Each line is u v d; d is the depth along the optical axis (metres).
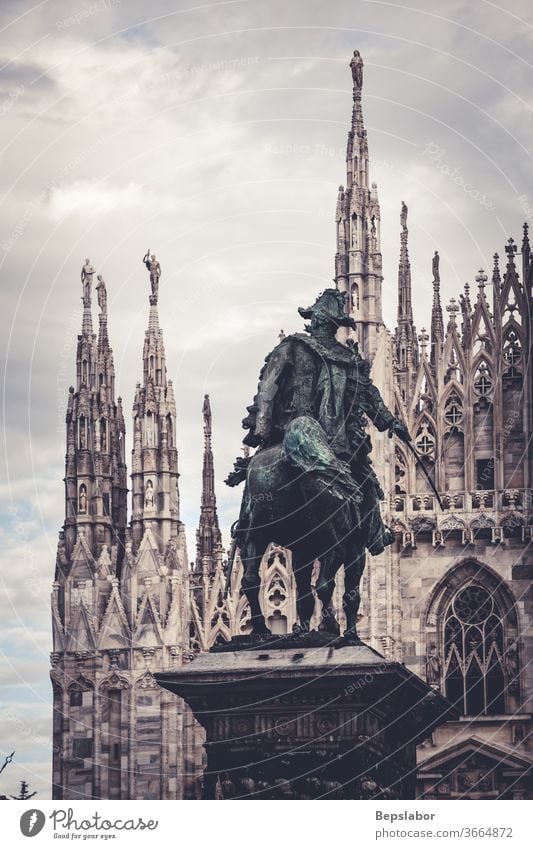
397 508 68.00
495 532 67.44
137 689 65.25
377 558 66.19
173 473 67.44
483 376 68.88
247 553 32.72
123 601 65.94
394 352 68.56
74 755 65.06
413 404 68.88
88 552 66.69
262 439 32.69
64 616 66.12
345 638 31.94
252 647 31.83
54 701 65.62
